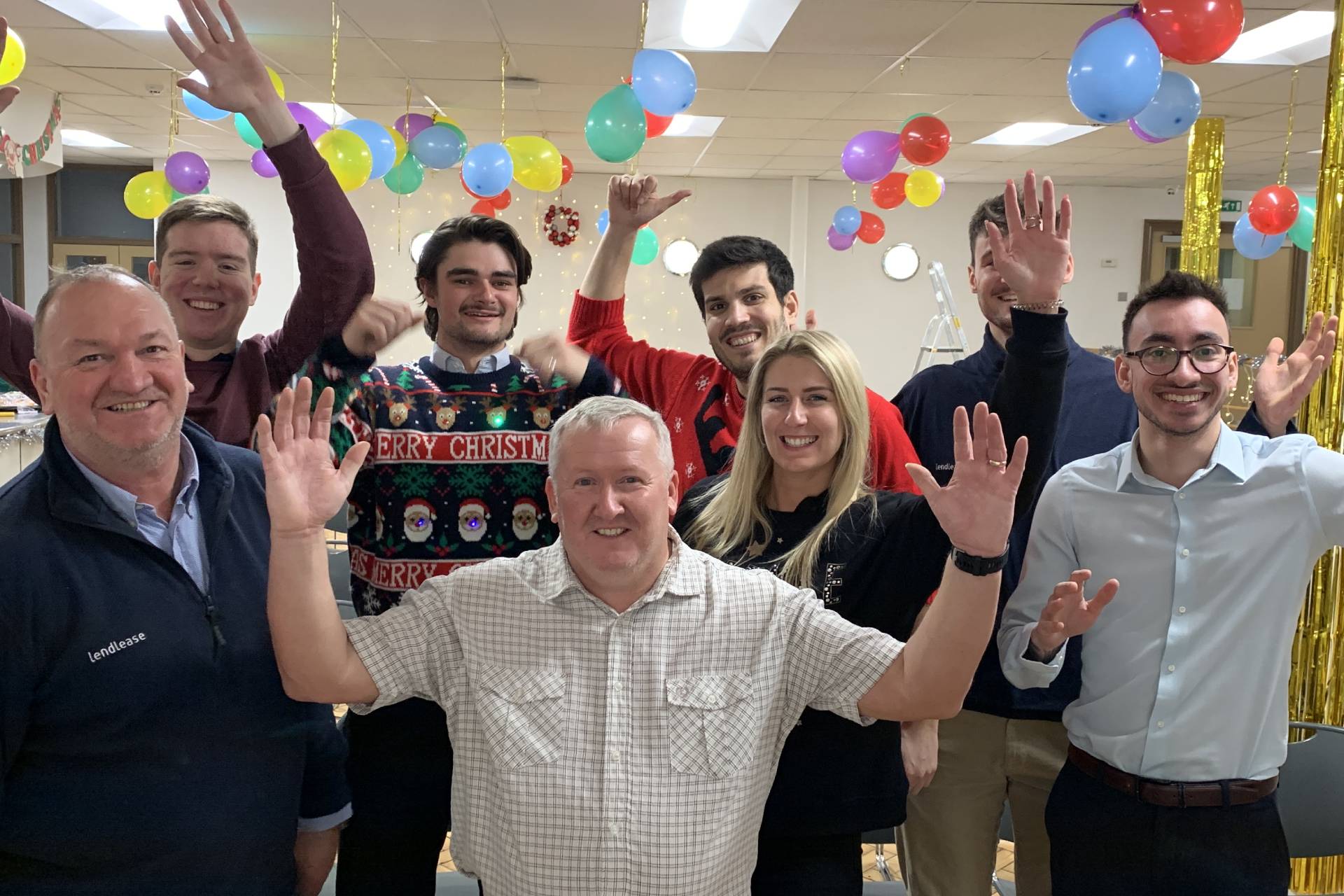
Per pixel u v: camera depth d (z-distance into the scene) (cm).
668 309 990
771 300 214
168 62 563
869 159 492
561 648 132
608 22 472
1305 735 208
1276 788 165
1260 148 789
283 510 120
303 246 183
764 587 138
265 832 133
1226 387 155
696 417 225
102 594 122
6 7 469
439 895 184
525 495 188
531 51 525
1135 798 160
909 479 189
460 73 573
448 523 185
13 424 493
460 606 135
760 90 604
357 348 174
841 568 154
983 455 119
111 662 121
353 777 173
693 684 130
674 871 125
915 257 1008
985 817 201
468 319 190
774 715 134
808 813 150
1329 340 177
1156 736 158
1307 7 445
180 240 195
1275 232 524
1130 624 163
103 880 123
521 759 127
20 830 121
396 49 523
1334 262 269
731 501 169
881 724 151
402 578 184
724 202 985
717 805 127
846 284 1011
